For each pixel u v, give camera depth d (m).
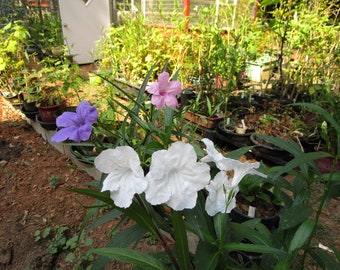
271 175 1.11
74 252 1.75
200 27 3.23
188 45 3.40
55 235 1.86
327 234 1.79
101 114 1.90
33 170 2.53
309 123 2.75
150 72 1.20
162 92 0.95
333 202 2.07
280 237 1.02
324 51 3.20
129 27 4.08
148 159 0.97
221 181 0.75
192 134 1.58
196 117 2.89
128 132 1.16
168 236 1.79
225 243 0.92
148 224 0.83
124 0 5.57
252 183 1.63
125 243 0.93
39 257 1.70
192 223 0.84
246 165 0.73
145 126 1.01
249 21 3.33
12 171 2.50
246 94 3.43
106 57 4.48
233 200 0.76
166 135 0.94
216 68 2.94
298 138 2.47
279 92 3.58
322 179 0.98
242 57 3.13
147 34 3.88
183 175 0.66
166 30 3.87
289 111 2.99
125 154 0.66
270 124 2.82
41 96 2.99
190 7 4.59
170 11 4.80
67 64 3.00
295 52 3.87
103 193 0.71
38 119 3.00
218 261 0.88
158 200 0.64
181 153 0.64
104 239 1.83
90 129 0.73
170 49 3.62
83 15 5.56
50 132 2.93
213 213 0.75
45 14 5.42
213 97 3.02
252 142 2.53
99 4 5.71
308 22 3.15
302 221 0.92
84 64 5.87
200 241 0.89
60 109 2.94
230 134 2.66
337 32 3.30
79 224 1.96
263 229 1.09
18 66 3.39
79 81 2.79
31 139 3.08
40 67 4.40
